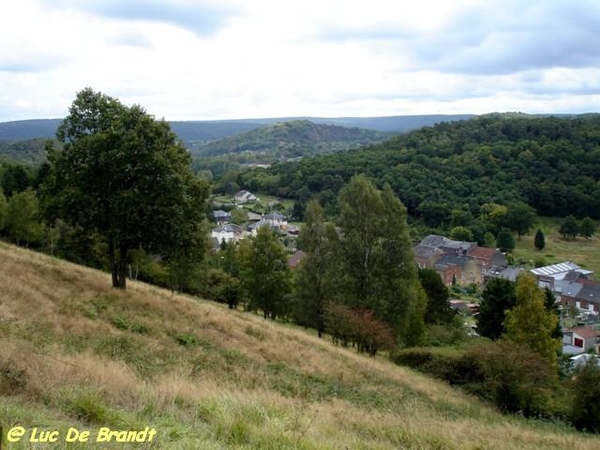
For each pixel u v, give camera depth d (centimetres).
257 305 3928
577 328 5819
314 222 3525
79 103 2094
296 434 627
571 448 1026
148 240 2077
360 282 3108
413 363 2573
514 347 1997
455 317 4834
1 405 531
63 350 1080
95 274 2483
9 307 1343
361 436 788
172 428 566
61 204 1989
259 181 15325
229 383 1270
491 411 1802
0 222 4044
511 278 8100
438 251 9269
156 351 1436
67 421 540
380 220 3064
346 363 2061
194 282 4378
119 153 1925
